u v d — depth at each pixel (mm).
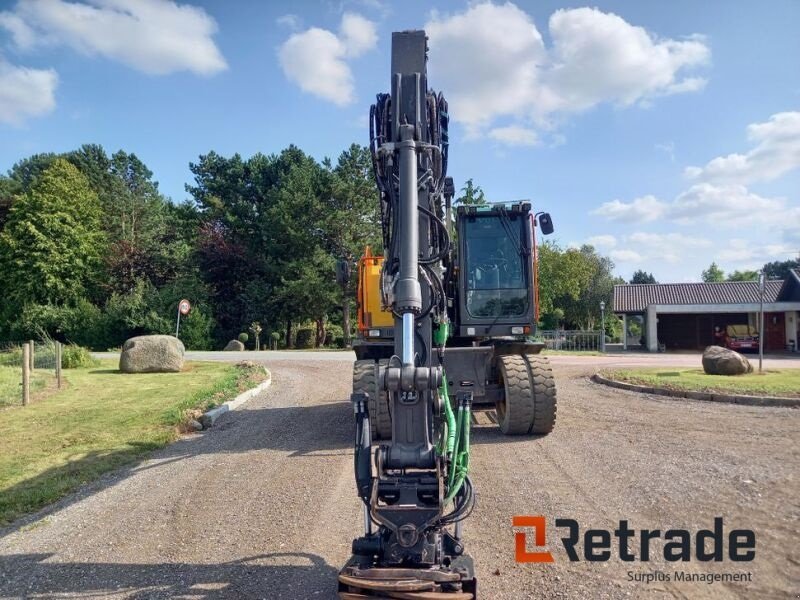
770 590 4297
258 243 49469
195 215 55156
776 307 33688
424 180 5699
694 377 15125
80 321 44938
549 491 6551
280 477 7598
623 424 9961
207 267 48156
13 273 47625
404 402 4656
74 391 15953
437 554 4125
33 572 5055
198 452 9180
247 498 6809
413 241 4934
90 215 52062
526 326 9672
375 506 4141
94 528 6062
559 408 11727
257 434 10352
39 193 49906
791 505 5840
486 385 9562
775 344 36344
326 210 44500
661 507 5934
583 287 51938
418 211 5605
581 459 7809
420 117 5789
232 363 24250
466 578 3883
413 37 5945
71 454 9055
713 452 7914
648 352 34688
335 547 5348
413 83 5785
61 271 48438
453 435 4629
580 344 36156
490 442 8938
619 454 7984
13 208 49781
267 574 4855
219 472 7965
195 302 45438
